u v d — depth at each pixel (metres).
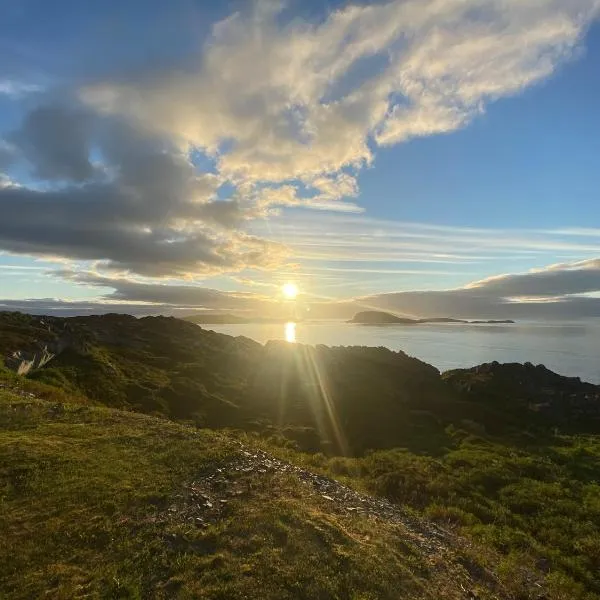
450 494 20.08
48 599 7.53
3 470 12.12
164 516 10.37
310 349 72.12
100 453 13.86
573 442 40.81
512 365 69.50
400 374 61.66
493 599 9.52
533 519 19.06
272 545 9.41
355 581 8.59
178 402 42.00
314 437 36.00
